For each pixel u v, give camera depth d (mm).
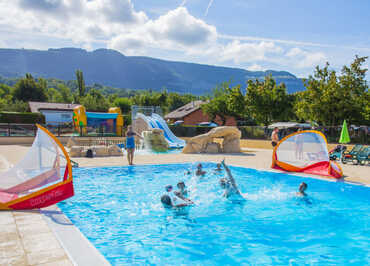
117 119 39000
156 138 22844
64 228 4426
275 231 5473
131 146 13023
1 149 20422
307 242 4930
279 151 11672
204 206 7102
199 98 87812
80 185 9258
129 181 9930
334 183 8953
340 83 26594
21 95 69500
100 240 4953
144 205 7121
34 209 5652
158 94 91438
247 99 36844
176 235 5219
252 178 10562
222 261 4195
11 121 33656
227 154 18625
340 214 6500
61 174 6199
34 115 34750
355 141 19375
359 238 5129
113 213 6480
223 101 45000
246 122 47125
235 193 7871
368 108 24406
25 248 3568
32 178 5961
